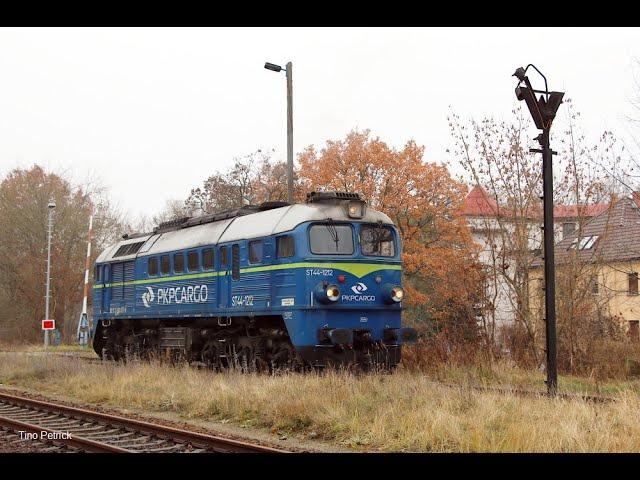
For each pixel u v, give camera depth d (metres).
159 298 22.25
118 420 11.74
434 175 32.03
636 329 22.06
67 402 15.50
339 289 16.58
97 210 51.69
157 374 17.14
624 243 24.38
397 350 17.12
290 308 16.56
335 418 11.03
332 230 16.86
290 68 23.36
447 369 18.03
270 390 13.20
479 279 20.80
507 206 20.30
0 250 49.91
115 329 25.84
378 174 32.59
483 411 10.47
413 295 29.53
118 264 25.25
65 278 49.38
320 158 33.84
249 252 18.14
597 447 8.93
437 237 32.50
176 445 9.98
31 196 50.00
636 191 19.45
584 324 19.48
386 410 10.99
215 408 13.06
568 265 19.27
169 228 23.39
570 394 12.80
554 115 12.68
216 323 19.75
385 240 17.50
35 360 21.42
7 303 50.56
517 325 20.81
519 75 12.69
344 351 16.41
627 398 11.27
